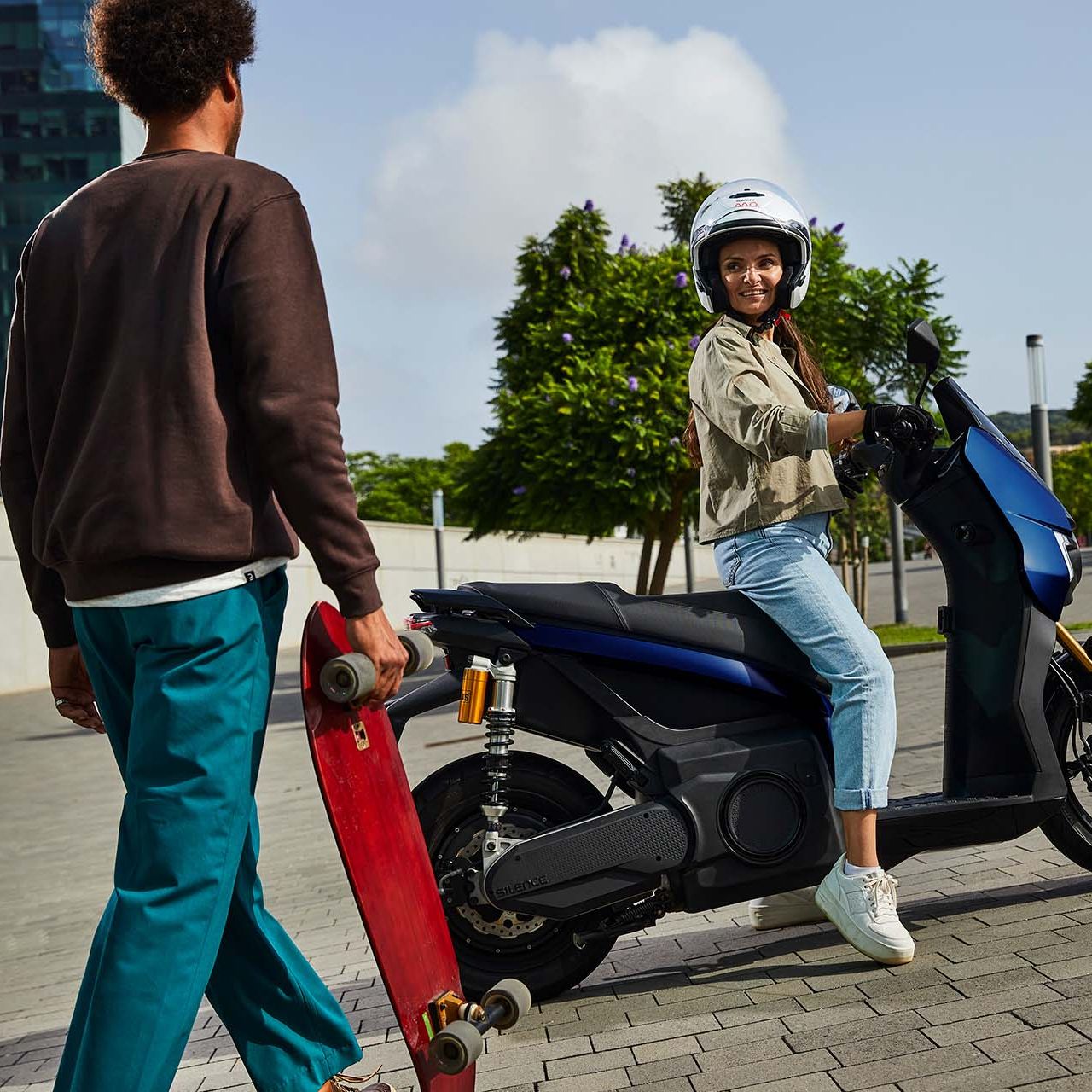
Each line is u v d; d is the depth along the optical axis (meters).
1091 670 3.37
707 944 3.51
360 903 1.94
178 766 1.93
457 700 3.11
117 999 1.84
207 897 1.91
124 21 2.12
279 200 2.04
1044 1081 2.21
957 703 3.31
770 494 3.11
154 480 1.94
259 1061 2.12
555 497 15.51
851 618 3.05
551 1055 2.70
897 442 3.22
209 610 1.97
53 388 2.09
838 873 3.05
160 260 1.99
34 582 2.21
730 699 3.13
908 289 15.27
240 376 2.01
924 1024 2.57
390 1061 2.85
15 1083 3.16
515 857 2.96
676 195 22.25
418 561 36.41
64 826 8.25
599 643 3.08
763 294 3.26
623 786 3.16
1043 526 3.23
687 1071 2.50
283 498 1.99
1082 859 3.49
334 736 1.97
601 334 16.31
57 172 66.56
